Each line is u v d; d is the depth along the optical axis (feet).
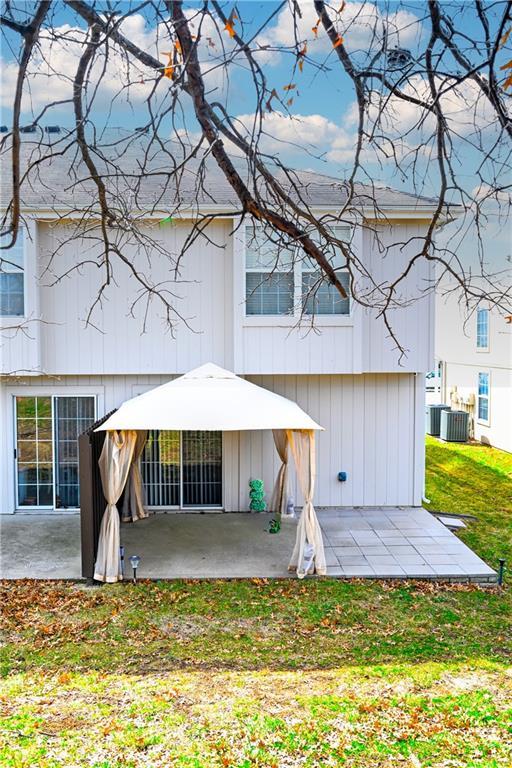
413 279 41.11
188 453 44.01
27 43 13.37
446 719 18.54
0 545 36.70
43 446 43.32
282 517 42.57
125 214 18.20
